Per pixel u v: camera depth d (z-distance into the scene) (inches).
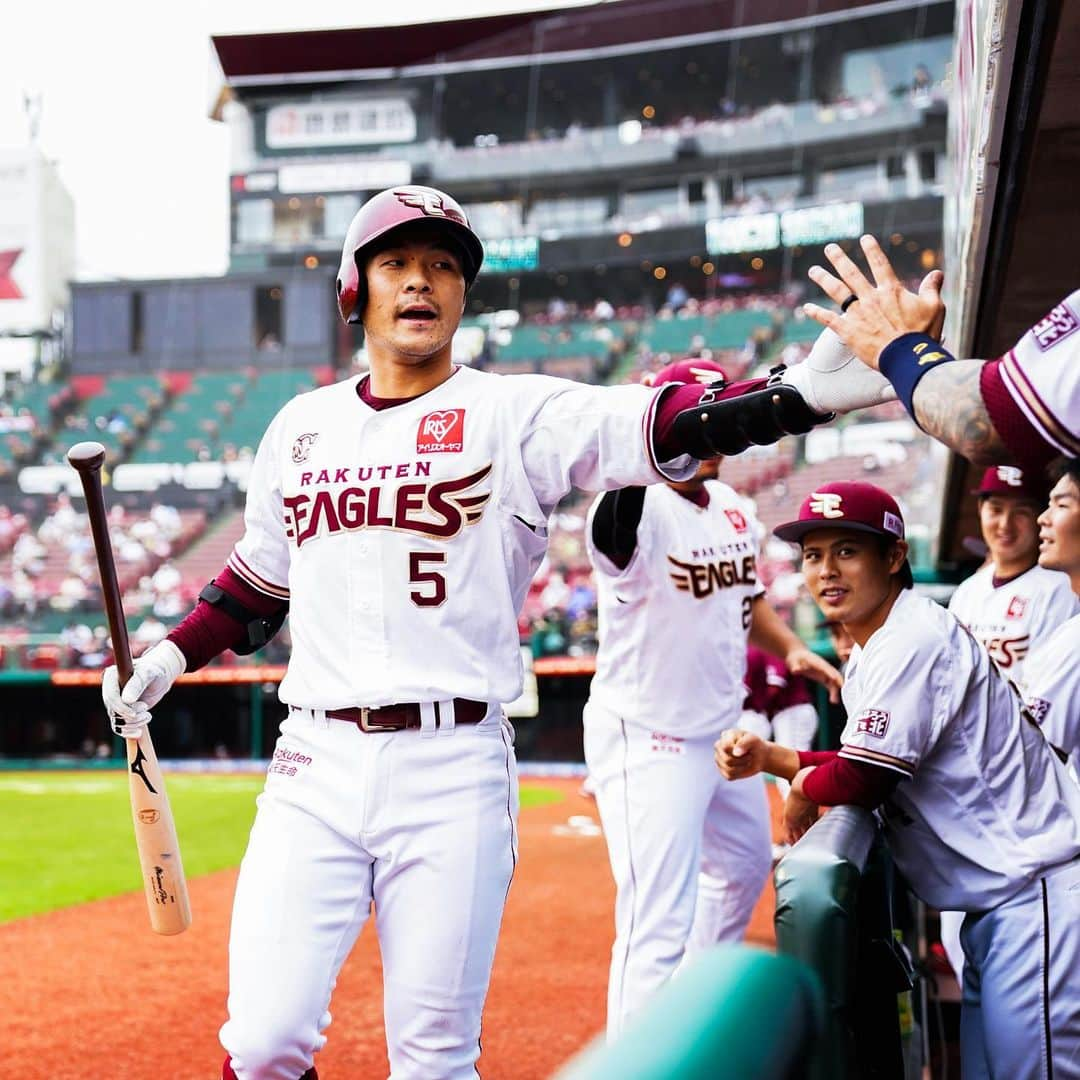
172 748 680.4
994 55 81.0
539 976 183.2
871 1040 68.2
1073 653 97.7
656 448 81.0
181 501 985.5
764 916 210.4
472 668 84.5
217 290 1090.1
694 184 1143.6
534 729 629.0
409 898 82.0
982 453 59.0
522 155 1168.8
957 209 145.6
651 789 125.9
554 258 1126.4
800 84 1127.6
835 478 853.2
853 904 57.1
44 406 1067.3
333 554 85.7
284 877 82.0
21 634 788.6
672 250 1101.7
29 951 207.8
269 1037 78.7
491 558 85.4
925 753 87.9
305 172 1180.5
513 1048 146.8
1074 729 98.2
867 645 90.2
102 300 1093.8
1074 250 116.3
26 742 699.4
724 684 129.7
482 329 1105.4
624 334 1077.1
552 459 85.2
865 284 67.2
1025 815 88.8
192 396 1075.3
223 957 202.1
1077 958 85.7
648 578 125.4
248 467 1000.2
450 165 1179.3
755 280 1133.1
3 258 1154.7
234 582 96.6
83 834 388.5
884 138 1079.6
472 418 85.4
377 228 85.7
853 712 88.1
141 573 885.2
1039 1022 86.0
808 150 1104.2
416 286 85.4
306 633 86.7
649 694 126.5
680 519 128.0
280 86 1184.8
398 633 84.0
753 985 24.6
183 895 98.4
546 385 87.0
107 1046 150.8
